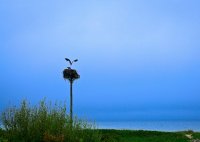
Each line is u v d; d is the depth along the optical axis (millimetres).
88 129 20234
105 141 24203
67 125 19984
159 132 56531
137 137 50562
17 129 19766
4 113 19875
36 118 19906
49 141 18953
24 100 20078
